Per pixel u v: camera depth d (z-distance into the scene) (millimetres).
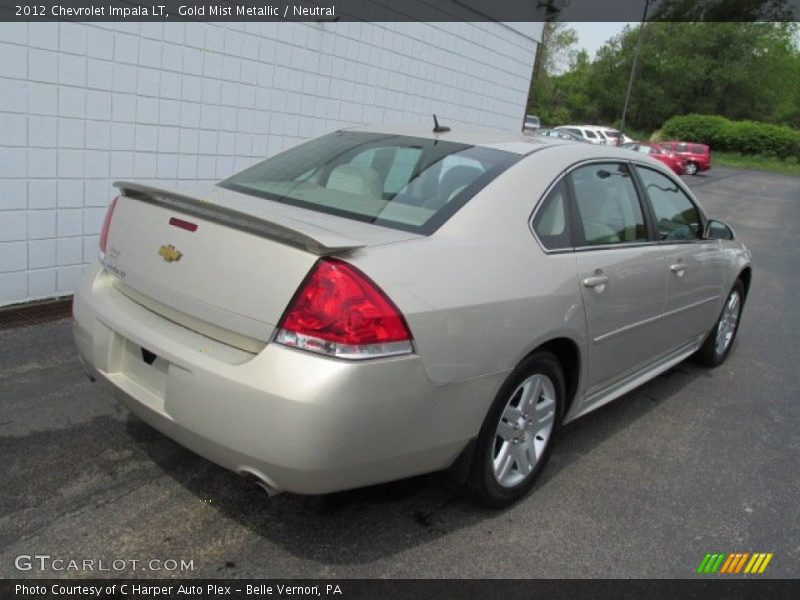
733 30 64812
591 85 71125
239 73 6059
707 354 5246
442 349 2480
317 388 2221
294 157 3537
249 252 2432
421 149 3348
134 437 3355
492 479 2926
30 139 4695
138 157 5395
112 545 2605
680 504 3301
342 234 2500
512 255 2850
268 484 2375
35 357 4109
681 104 67625
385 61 7793
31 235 4852
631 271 3584
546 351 3100
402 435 2439
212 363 2393
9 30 4441
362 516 2920
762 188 29656
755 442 4094
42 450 3164
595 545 2896
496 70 10102
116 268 2881
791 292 8914
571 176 3381
